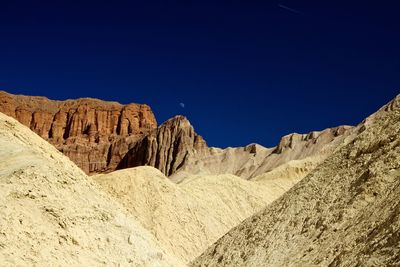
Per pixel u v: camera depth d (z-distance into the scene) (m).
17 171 21.48
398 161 34.91
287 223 40.22
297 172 111.19
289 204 42.47
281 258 36.09
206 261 47.00
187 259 65.06
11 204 19.62
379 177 34.62
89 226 22.19
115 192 71.81
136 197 72.12
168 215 70.94
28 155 24.19
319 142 155.50
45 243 19.14
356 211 33.41
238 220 79.31
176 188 77.50
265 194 91.38
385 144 37.97
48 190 21.70
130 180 74.69
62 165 27.25
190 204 75.88
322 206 37.84
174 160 188.62
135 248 23.30
